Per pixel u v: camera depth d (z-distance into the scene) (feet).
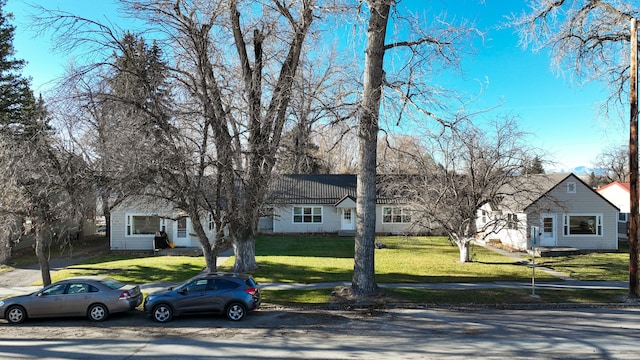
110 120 44.68
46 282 54.03
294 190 124.98
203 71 47.62
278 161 59.00
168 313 43.01
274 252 88.48
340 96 48.06
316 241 107.65
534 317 43.55
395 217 122.62
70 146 48.96
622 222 142.31
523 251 95.09
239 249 66.64
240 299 43.14
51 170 48.55
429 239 114.42
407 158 76.79
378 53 48.26
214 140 47.01
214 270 51.57
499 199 82.07
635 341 34.73
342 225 122.11
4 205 50.72
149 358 30.94
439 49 46.19
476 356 30.86
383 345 33.91
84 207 52.90
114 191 48.88
